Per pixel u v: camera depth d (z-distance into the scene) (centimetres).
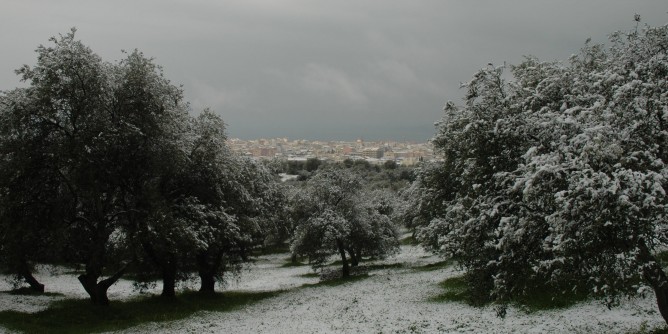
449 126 1764
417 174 3344
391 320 2580
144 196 2803
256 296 4078
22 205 2719
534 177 1128
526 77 1725
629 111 1243
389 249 5962
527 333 1948
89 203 2978
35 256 2984
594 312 2092
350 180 5503
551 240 1245
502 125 1461
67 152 2544
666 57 1376
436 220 2262
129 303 3309
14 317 2598
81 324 2633
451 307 2759
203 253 3828
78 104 2625
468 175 1675
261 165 4403
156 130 2767
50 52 2625
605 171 1126
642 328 1738
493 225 1550
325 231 5062
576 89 1459
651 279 1273
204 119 3325
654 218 1119
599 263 1224
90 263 2898
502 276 1491
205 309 3284
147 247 3164
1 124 2556
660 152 1256
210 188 3309
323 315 2933
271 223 4316
